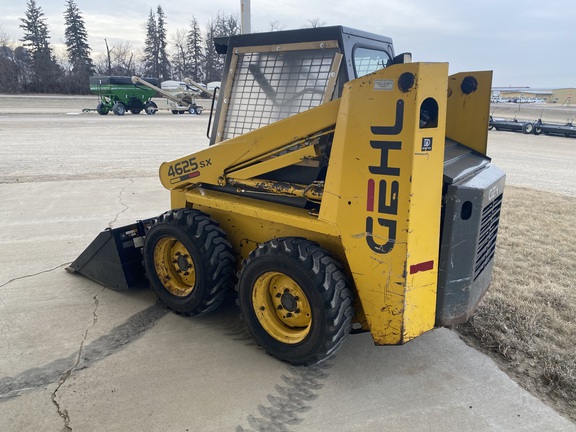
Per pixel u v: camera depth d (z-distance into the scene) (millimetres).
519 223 6707
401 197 2432
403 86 2318
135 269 4148
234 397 2744
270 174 3273
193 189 3748
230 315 3736
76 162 11133
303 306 2971
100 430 2471
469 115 3486
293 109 3197
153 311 3785
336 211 2703
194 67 69312
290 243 2848
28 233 5680
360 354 3221
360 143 2533
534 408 2707
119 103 27484
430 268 2643
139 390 2791
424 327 2729
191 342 3326
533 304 3939
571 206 7906
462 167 2951
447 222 2662
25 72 53844
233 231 3553
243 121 3500
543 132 23766
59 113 26812
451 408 2693
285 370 3010
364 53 3182
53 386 2822
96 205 7055
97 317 3670
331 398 2756
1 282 4277
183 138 16906
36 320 3605
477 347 3336
